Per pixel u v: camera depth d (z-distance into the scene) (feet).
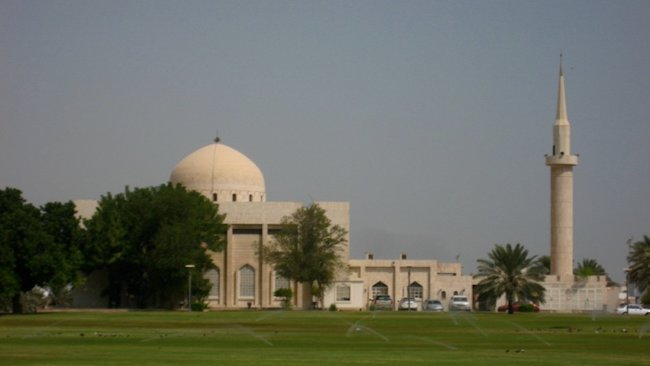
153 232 540.52
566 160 549.95
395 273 609.83
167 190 551.18
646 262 526.98
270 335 253.03
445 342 227.81
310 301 575.79
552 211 558.15
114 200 548.72
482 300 514.27
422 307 599.98
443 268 627.87
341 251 583.58
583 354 188.55
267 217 580.30
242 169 620.90
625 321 362.74
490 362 167.43
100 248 521.65
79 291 557.33
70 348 197.36
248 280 581.53
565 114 555.69
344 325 316.60
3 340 224.53
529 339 241.55
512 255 492.13
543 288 499.10
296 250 547.08
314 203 563.07
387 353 188.75
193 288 536.01
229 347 204.23
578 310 553.64
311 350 196.65
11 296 405.39
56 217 437.99
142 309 532.73
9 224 404.57
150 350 192.65
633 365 163.32
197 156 625.82
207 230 550.36
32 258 403.34
